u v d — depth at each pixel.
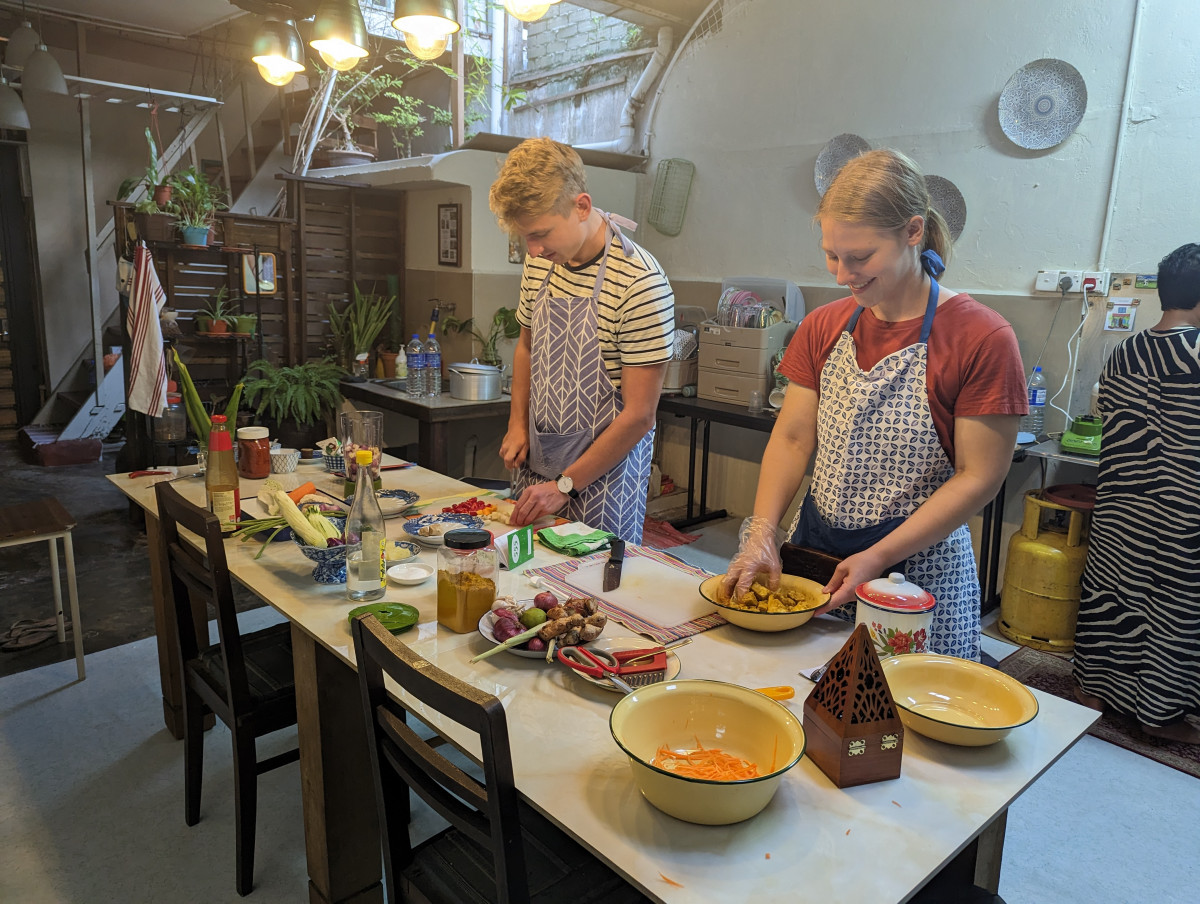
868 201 1.35
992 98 3.55
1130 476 2.57
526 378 2.43
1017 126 3.46
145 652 2.99
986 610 3.53
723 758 1.07
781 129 4.39
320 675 1.57
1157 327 2.52
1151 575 2.55
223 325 4.59
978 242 3.67
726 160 4.70
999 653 3.13
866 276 1.41
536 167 1.81
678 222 5.01
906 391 1.51
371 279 5.29
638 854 0.91
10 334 6.31
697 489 5.06
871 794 1.03
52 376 6.34
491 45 5.88
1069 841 2.12
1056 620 3.14
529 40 6.06
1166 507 2.48
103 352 6.31
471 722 0.93
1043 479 3.38
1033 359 3.53
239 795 1.80
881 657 1.28
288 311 4.95
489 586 1.45
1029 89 3.41
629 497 2.19
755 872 0.88
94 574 3.71
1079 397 3.42
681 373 4.47
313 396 4.66
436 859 1.29
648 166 5.18
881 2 3.88
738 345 4.12
